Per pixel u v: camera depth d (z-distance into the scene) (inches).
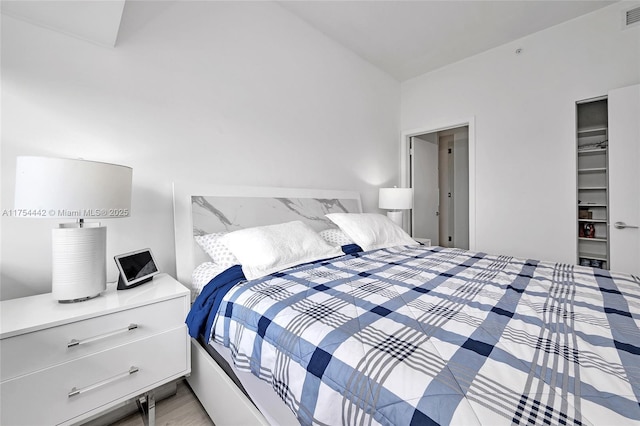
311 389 29.4
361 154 129.6
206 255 72.6
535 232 111.5
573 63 102.7
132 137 65.6
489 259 72.2
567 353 27.7
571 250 104.1
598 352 28.0
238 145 85.3
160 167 70.1
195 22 76.0
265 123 92.1
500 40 115.4
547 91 108.2
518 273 58.2
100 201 45.5
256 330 39.6
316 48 108.1
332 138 115.6
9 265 51.7
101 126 61.4
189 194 72.9
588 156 110.1
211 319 49.0
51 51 55.3
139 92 66.6
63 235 45.9
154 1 69.0
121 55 63.9
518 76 114.7
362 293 46.1
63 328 40.6
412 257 74.9
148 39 67.9
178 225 70.0
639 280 52.1
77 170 43.2
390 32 110.3
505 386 22.9
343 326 34.2
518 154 115.0
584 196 110.4
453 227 203.8
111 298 49.6
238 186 83.4
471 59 127.4
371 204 135.9
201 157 77.4
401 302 42.1
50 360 39.6
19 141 52.3
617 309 38.9
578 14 100.0
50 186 41.4
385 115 142.4
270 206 88.4
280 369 33.8
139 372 48.2
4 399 36.4
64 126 56.9
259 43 90.2
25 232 53.0
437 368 25.6
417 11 98.4
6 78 50.9
